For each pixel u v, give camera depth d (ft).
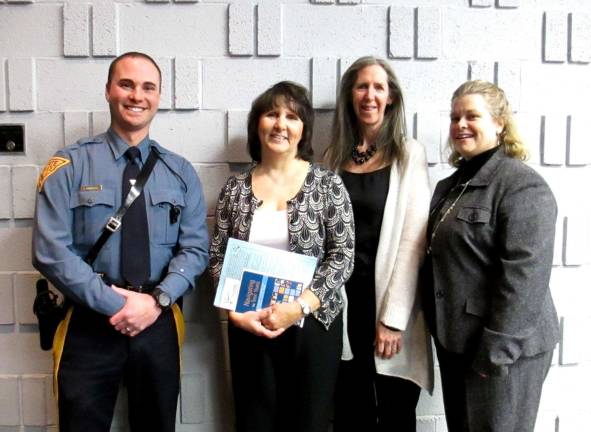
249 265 4.62
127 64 4.73
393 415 5.46
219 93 6.04
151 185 4.81
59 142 5.98
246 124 6.06
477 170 4.64
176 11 5.94
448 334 4.56
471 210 4.41
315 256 4.73
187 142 6.06
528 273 4.02
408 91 6.17
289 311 4.47
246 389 4.77
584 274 6.45
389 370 5.26
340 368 5.57
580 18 6.23
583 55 6.28
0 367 6.15
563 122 6.32
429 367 5.29
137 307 4.49
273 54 6.01
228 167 6.12
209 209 6.14
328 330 4.71
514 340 4.05
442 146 6.21
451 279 4.53
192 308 6.19
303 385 4.66
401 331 5.06
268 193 4.84
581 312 6.44
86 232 4.61
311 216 4.70
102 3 5.87
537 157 6.35
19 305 6.09
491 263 4.33
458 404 4.69
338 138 5.54
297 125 4.79
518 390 4.26
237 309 4.62
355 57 6.09
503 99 4.63
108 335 4.66
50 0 5.86
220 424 6.31
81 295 4.37
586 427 6.48
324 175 4.82
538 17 6.23
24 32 5.88
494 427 4.22
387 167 5.34
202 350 6.23
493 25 6.19
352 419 5.62
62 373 4.65
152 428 4.91
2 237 6.04
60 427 4.69
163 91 6.00
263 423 4.70
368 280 5.26
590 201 6.44
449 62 6.18
